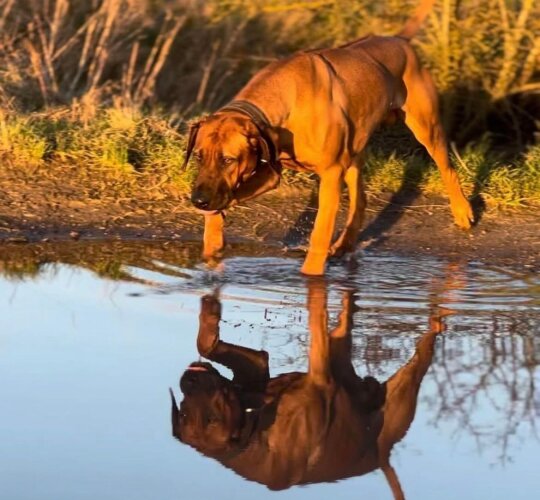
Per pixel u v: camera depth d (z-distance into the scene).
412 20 10.51
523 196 11.44
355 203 9.96
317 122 8.66
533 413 6.25
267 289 8.66
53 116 12.12
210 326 7.62
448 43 12.69
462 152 12.38
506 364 7.05
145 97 13.17
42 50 13.70
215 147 8.05
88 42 13.12
